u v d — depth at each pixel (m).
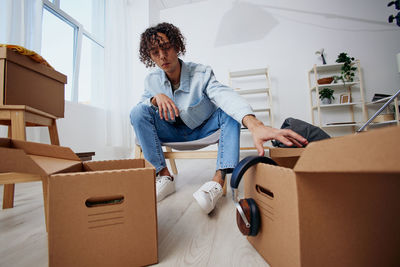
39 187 1.38
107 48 2.56
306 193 0.34
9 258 0.53
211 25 3.34
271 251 0.45
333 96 2.99
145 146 1.00
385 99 2.46
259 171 0.51
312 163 0.29
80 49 2.35
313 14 3.13
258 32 3.23
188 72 1.08
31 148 0.57
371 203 0.37
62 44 2.15
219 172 0.89
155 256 0.48
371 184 0.37
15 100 0.87
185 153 1.06
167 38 0.96
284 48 3.17
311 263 0.33
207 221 0.74
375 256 0.37
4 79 0.83
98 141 2.50
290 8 3.18
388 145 0.18
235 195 0.53
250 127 0.67
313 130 1.42
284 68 3.15
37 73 1.00
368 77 2.98
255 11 3.24
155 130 1.05
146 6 2.97
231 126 0.91
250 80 3.21
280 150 0.75
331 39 3.08
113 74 2.59
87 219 0.42
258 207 0.52
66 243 0.41
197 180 1.44
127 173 0.45
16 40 1.45
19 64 0.89
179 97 1.07
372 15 3.02
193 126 1.12
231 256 0.51
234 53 3.27
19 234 0.67
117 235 0.44
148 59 1.12
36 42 1.61
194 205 0.91
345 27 3.06
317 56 3.09
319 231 0.34
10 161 0.41
